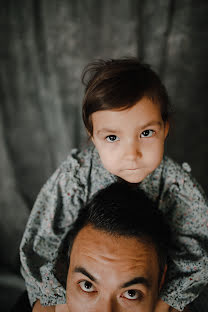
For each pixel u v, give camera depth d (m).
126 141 0.72
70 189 1.00
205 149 1.94
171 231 1.03
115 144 0.74
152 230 0.81
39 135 1.97
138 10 1.72
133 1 1.71
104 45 1.80
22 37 1.80
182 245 1.01
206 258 0.95
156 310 0.94
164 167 0.98
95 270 0.76
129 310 0.78
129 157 0.73
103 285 0.76
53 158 2.00
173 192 0.99
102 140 0.75
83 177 1.00
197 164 1.98
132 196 0.87
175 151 1.96
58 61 1.84
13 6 1.75
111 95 0.72
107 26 1.77
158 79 0.81
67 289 0.82
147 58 1.80
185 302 0.95
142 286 0.76
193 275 0.95
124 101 0.70
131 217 0.80
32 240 1.04
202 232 0.99
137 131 0.72
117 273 0.75
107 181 0.99
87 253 0.77
